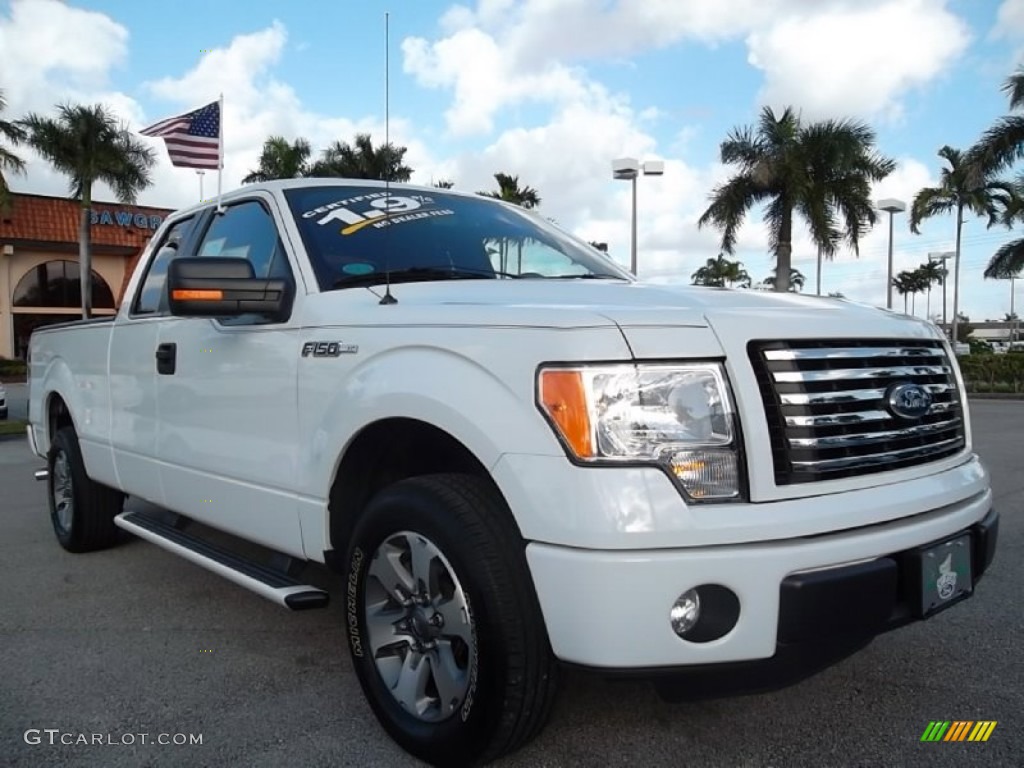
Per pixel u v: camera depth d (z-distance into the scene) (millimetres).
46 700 3285
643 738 2889
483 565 2482
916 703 3154
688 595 2314
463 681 2619
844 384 2615
